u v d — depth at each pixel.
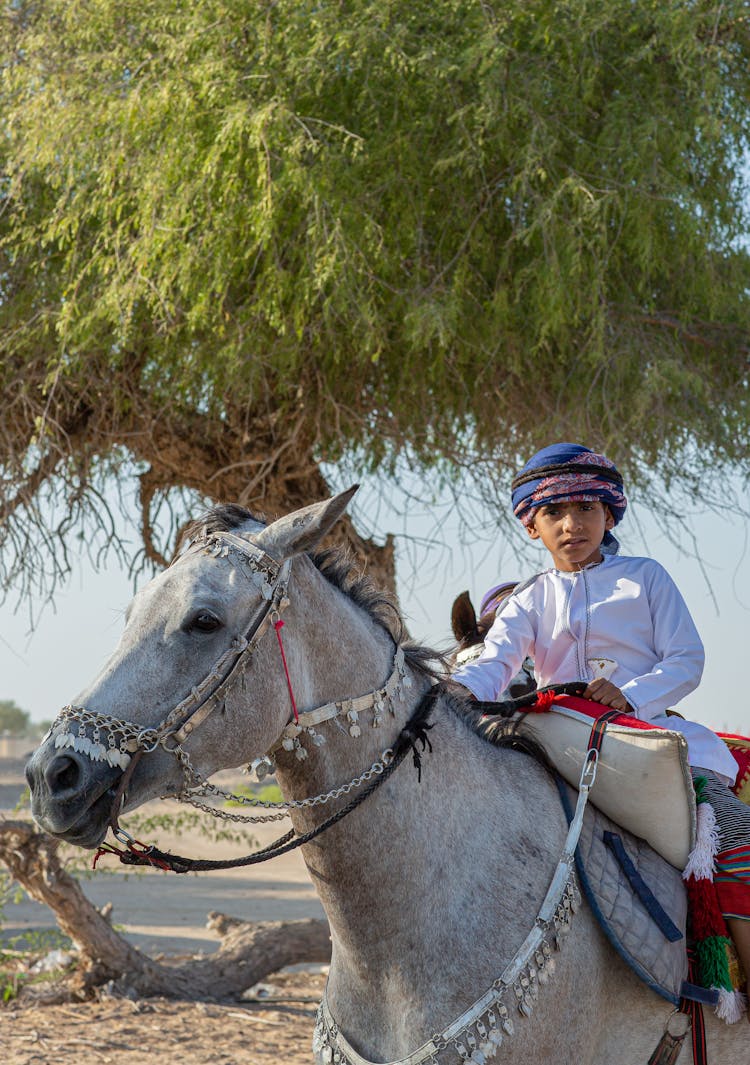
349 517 8.25
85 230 7.45
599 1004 2.69
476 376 7.74
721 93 6.99
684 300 7.60
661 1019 2.79
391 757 2.65
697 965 2.80
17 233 7.30
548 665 3.28
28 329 7.42
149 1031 6.45
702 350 7.82
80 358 7.31
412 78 6.84
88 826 2.32
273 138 6.39
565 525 3.22
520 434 8.16
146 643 2.43
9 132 7.08
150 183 6.51
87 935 7.36
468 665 3.18
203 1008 6.99
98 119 6.74
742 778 3.21
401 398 7.86
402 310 7.11
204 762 2.42
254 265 6.72
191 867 2.51
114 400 7.85
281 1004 7.50
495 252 7.25
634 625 3.16
